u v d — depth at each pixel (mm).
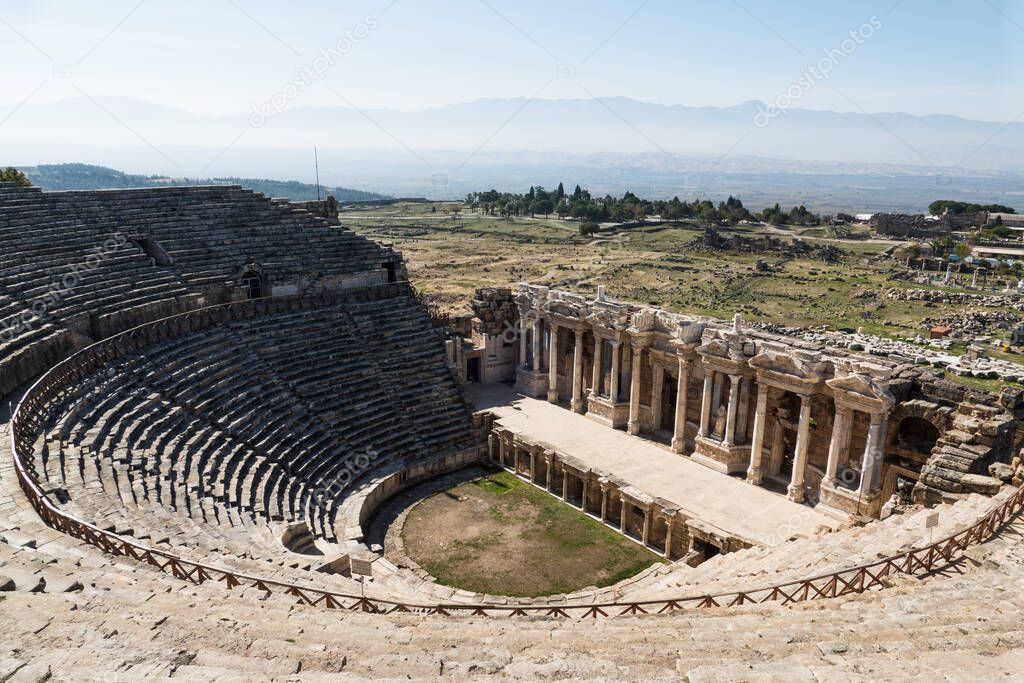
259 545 28219
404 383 51188
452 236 199125
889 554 22500
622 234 197250
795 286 125125
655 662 13875
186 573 19266
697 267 140875
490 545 39312
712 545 36281
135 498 27234
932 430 37094
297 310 52094
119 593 15766
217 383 41594
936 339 93688
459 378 53969
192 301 47562
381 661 13320
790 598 19281
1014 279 129625
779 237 188500
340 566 29500
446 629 16734
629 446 47969
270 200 60812
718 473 43656
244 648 13336
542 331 58812
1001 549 21125
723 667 12578
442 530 40906
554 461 45469
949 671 12242
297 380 46219
